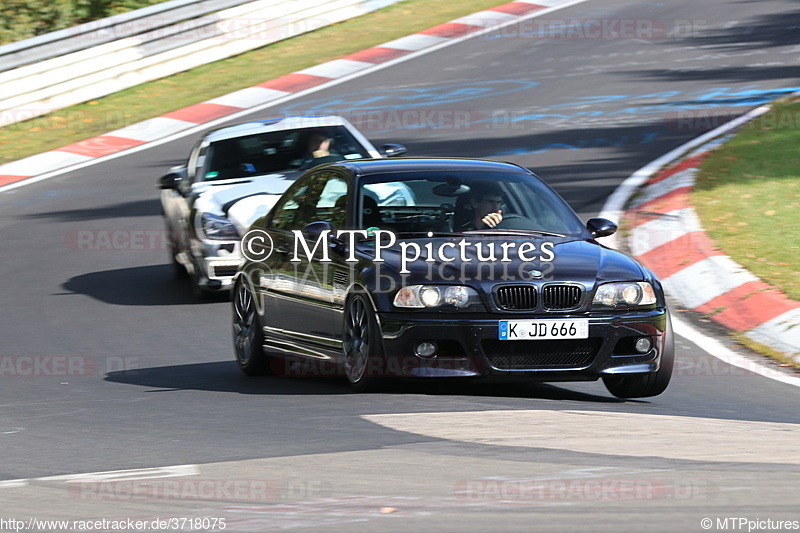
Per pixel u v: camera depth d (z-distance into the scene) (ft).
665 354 75.87
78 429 69.67
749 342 94.79
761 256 112.68
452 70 242.99
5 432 69.56
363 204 81.87
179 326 107.76
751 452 57.77
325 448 60.39
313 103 220.43
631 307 74.33
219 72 247.50
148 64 239.91
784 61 235.40
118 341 102.73
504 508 46.85
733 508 46.16
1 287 125.70
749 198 137.28
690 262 114.93
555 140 184.14
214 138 125.70
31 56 217.77
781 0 299.99
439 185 83.71
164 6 244.22
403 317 72.59
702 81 222.89
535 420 66.28
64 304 117.60
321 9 284.61
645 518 44.78
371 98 222.07
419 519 45.62
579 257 76.48
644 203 142.31
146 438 65.87
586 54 251.80
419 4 310.65
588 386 83.56
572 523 44.29
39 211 161.79
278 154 122.93
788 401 77.46
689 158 163.94
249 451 60.75
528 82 229.25
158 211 159.33
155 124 211.41
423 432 63.21
